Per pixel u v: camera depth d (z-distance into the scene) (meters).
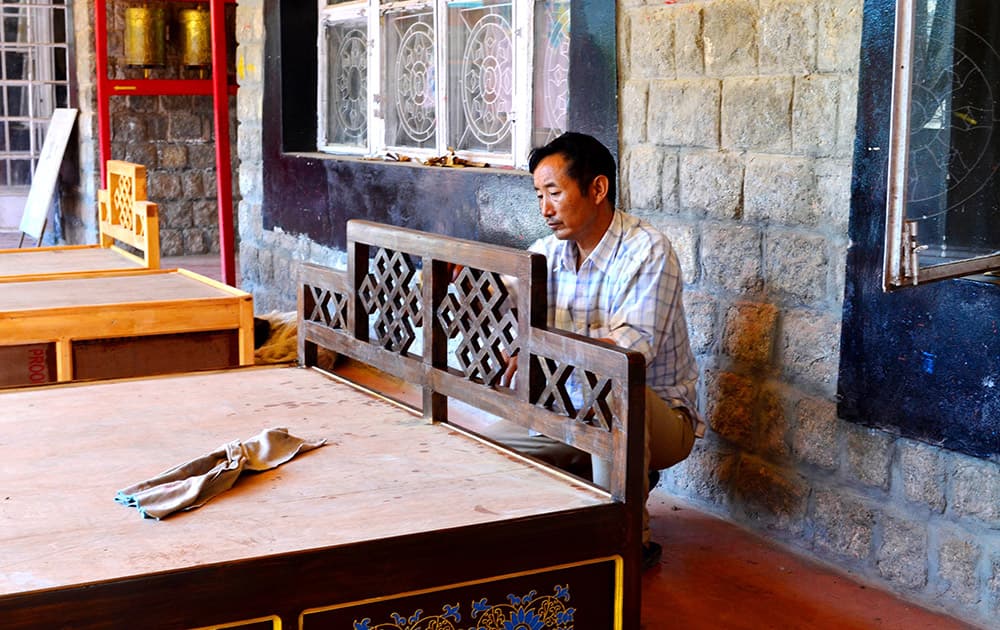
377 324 2.77
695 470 3.71
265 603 1.76
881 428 3.04
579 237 3.07
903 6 2.35
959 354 2.82
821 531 3.29
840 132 3.12
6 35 10.15
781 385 3.39
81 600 1.65
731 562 3.28
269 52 6.46
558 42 4.46
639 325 2.93
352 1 5.96
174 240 9.87
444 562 1.88
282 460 2.25
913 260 2.47
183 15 9.35
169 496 1.99
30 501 2.01
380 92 5.76
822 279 3.23
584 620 2.02
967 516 2.88
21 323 3.52
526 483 2.15
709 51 3.50
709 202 3.56
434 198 4.93
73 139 9.91
